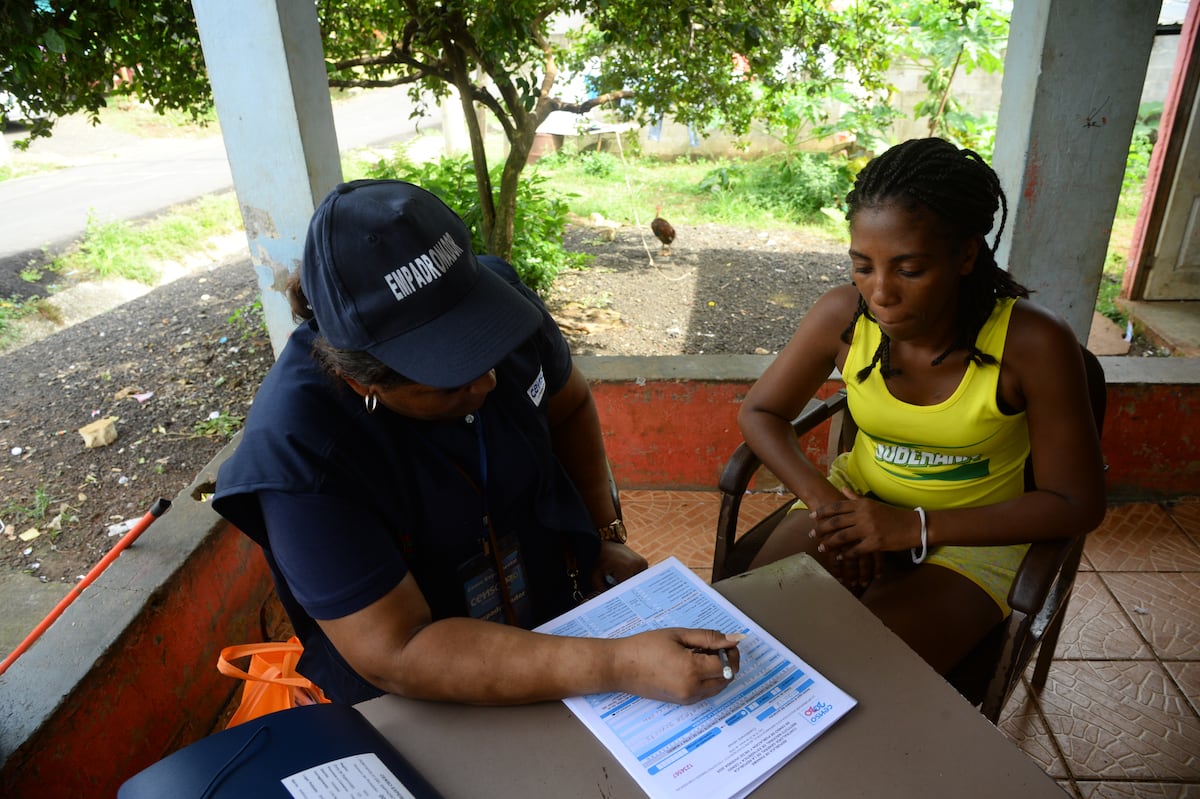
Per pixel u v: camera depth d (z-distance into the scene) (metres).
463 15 4.05
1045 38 2.27
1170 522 2.85
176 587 2.05
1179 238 4.87
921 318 1.33
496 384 1.33
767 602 1.23
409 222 1.03
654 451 3.12
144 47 3.72
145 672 1.93
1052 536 1.42
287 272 2.56
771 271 6.38
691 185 9.09
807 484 1.64
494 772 0.97
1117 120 2.33
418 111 5.43
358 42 4.74
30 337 6.18
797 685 1.07
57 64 3.52
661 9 3.99
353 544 1.09
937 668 1.47
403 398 1.11
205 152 12.88
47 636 1.83
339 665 1.31
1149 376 2.80
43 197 9.96
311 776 0.88
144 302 6.69
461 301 1.07
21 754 1.55
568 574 1.57
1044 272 2.57
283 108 2.32
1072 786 1.92
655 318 5.47
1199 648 2.31
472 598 1.36
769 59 4.71
